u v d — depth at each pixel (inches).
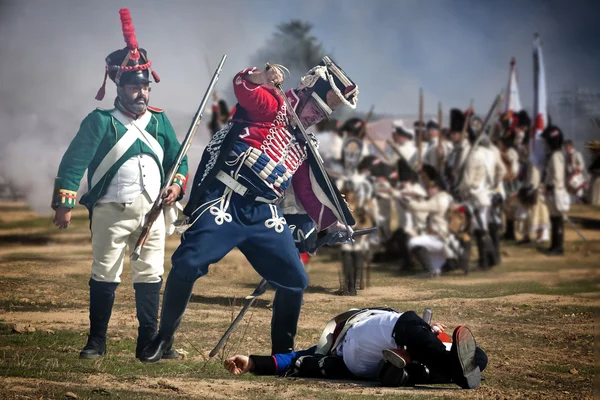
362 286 1448.1
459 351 733.9
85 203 850.8
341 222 863.1
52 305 1203.9
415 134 2481.5
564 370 860.0
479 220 1827.0
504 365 882.1
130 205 842.8
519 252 2201.0
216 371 821.2
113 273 861.8
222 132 816.9
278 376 795.4
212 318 1119.6
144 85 847.7
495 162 1977.1
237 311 1187.3
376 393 725.3
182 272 780.6
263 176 796.0
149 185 852.0
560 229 2162.9
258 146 799.1
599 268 1836.9
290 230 849.5
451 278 1642.5
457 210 1744.6
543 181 2214.6
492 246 1831.9
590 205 3415.4
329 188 831.1
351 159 1705.2
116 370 808.3
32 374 773.9
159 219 861.8
